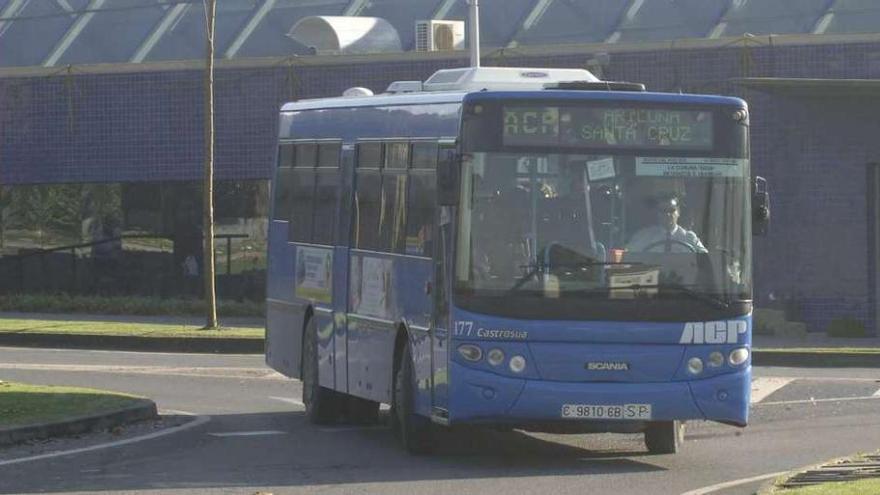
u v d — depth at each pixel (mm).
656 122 35562
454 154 35094
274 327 49500
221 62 89812
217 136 90250
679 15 85688
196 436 40688
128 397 45156
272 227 50000
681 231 35344
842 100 78125
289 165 48656
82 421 40656
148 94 91688
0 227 94875
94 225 93312
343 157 43625
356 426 43969
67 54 96562
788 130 78938
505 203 34938
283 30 93500
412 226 37906
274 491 31219
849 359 65938
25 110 93750
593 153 35281
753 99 79500
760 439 40844
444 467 35188
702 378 34969
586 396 34438
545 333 34500
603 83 37594
